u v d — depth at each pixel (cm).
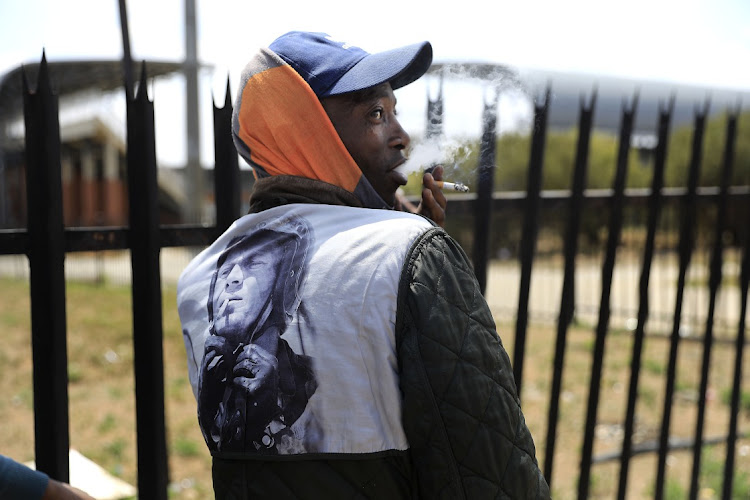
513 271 1394
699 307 1011
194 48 948
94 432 499
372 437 90
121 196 2161
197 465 434
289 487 91
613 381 648
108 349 736
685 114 1962
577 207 207
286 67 103
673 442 473
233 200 161
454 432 88
